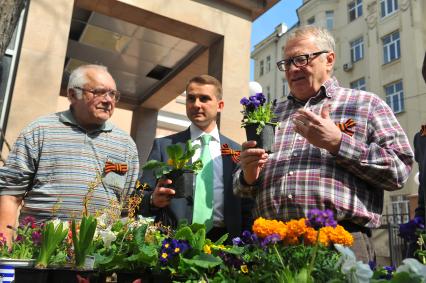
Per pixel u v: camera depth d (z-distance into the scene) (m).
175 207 2.34
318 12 23.47
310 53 2.00
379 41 19.22
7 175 2.16
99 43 7.32
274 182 1.93
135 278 1.29
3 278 1.37
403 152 1.78
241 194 2.09
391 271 1.17
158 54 7.42
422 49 17.36
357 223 1.77
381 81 18.69
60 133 2.33
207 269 1.28
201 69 7.37
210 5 5.98
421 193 2.38
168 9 5.66
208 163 2.50
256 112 1.90
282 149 2.00
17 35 4.74
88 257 1.31
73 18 6.58
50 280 1.25
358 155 1.68
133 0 5.43
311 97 2.05
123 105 9.57
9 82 4.58
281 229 1.22
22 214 2.25
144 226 1.41
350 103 1.94
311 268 1.05
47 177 2.23
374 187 1.86
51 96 4.53
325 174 1.80
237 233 2.41
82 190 2.23
